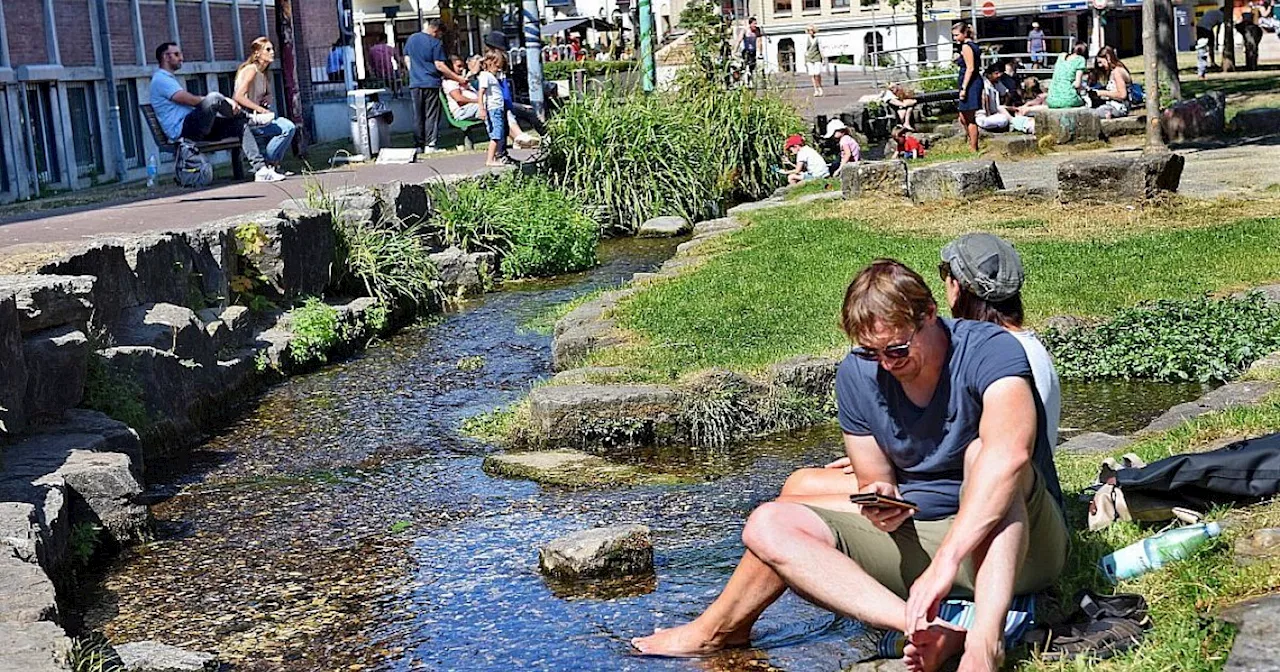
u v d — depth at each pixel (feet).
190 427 32.48
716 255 48.06
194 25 88.02
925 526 15.99
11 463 24.84
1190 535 16.90
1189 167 63.05
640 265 56.80
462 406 33.99
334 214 48.91
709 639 17.40
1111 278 38.32
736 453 28.30
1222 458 18.11
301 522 25.57
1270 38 163.43
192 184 61.93
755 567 16.67
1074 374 31.24
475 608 20.34
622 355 33.55
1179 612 14.96
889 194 57.36
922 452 15.87
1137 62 175.94
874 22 197.98
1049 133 79.15
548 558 21.43
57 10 71.00
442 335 43.78
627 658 17.43
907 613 14.76
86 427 27.45
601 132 67.97
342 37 93.76
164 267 36.78
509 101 69.67
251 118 63.46
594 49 202.59
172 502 27.35
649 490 25.99
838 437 28.86
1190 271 38.47
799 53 201.67
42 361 27.55
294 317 41.04
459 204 56.08
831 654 16.93
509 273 54.85
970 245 17.20
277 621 20.59
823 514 16.24
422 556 23.08
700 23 79.61
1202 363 30.58
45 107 69.51
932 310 15.33
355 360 40.81
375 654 18.95
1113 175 50.08
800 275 41.86
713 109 74.59
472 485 27.17
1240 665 12.92
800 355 31.76
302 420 33.63
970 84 78.02
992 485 14.73
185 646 19.81
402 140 91.71
